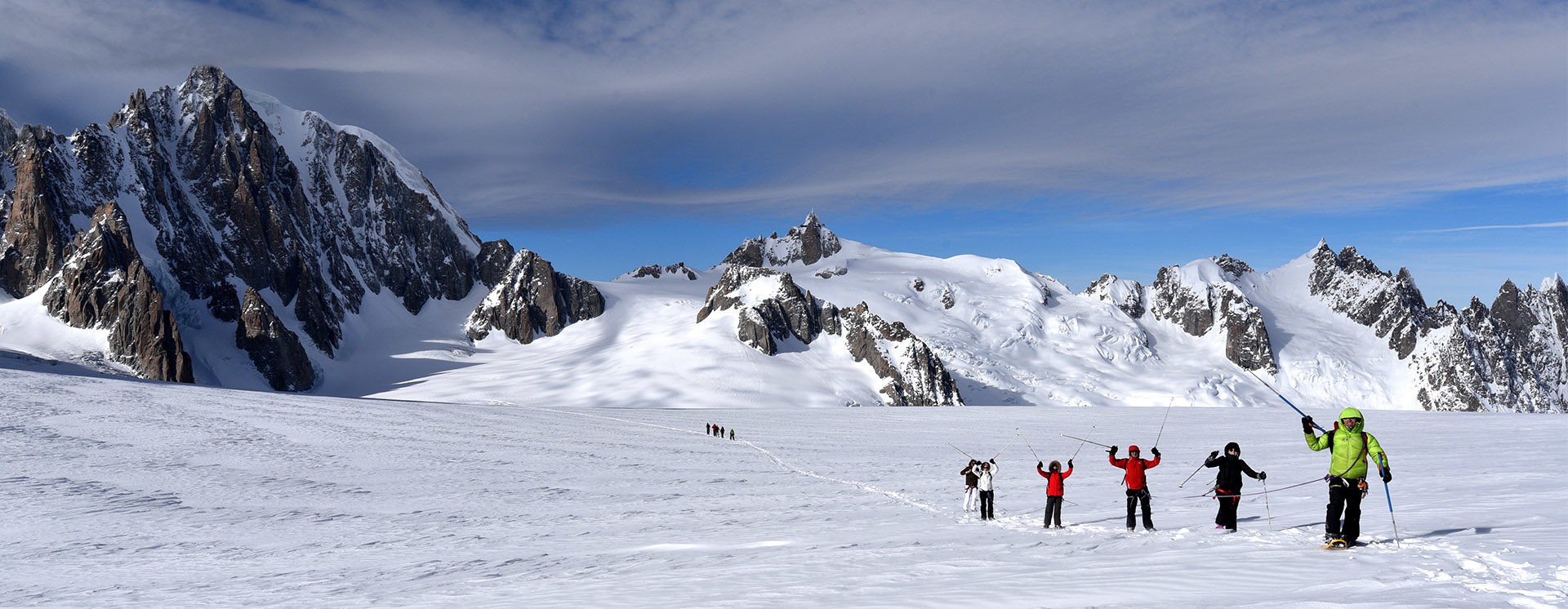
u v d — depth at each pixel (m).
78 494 32.81
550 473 41.84
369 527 25.56
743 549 16.81
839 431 81.06
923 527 19.94
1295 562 10.23
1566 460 34.31
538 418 87.00
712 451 55.81
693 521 24.38
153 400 74.94
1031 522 20.36
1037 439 69.62
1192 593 8.53
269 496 33.47
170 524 26.61
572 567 15.84
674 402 181.62
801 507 27.48
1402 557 10.27
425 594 13.12
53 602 15.20
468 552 19.78
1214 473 36.31
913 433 78.94
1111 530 16.91
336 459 46.97
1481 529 13.01
